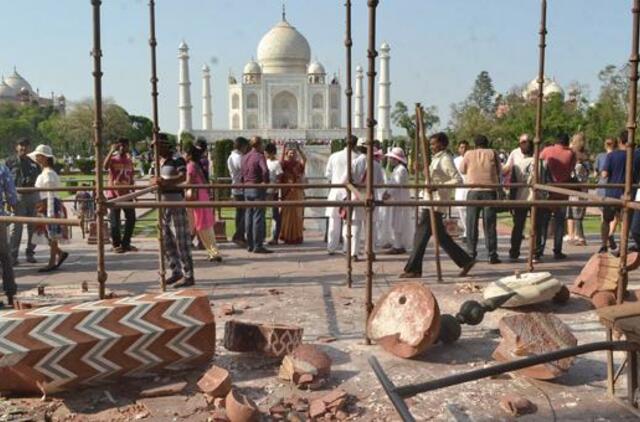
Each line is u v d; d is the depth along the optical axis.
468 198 8.13
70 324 4.04
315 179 15.76
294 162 10.27
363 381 4.29
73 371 4.00
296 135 71.62
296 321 5.68
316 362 4.27
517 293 5.84
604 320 3.40
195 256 9.09
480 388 4.17
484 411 3.85
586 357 4.71
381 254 9.22
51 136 67.88
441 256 8.97
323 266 8.28
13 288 6.44
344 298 6.51
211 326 4.41
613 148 9.29
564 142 8.83
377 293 6.68
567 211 9.76
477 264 8.30
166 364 4.30
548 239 10.52
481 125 43.53
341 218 9.12
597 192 10.23
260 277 7.59
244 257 9.02
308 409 3.87
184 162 9.05
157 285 7.28
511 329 4.48
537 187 7.09
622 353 4.77
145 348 4.19
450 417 3.78
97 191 4.90
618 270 5.37
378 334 4.90
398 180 9.25
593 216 13.93
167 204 4.97
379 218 9.41
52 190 7.45
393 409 3.89
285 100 80.38
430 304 4.70
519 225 8.47
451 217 11.69
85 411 3.85
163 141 7.68
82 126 65.75
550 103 38.22
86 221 11.02
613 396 4.02
